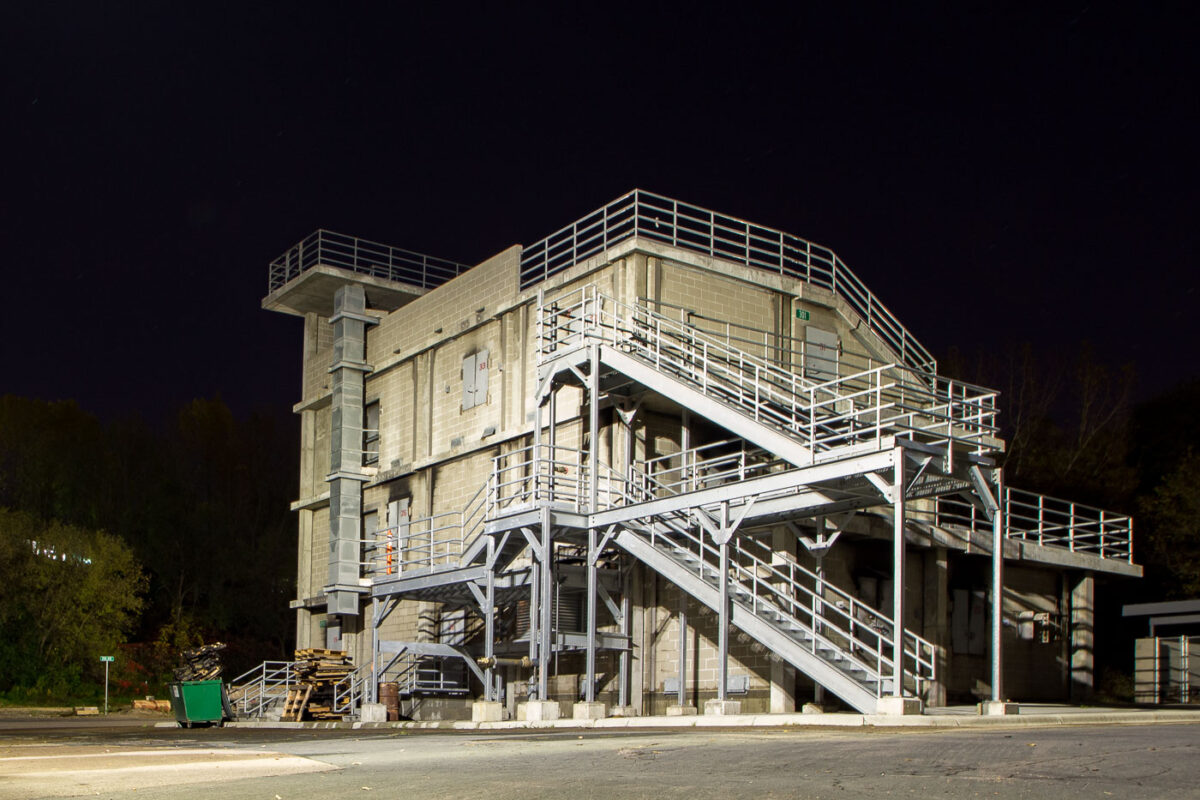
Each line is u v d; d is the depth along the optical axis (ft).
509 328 114.42
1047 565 110.11
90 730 101.24
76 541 194.39
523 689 106.22
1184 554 146.10
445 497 121.08
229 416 277.85
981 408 80.38
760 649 87.66
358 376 137.59
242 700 134.62
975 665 106.52
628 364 89.04
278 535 247.50
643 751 45.14
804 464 75.41
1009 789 30.25
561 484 101.24
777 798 29.27
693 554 83.92
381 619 106.73
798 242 110.93
